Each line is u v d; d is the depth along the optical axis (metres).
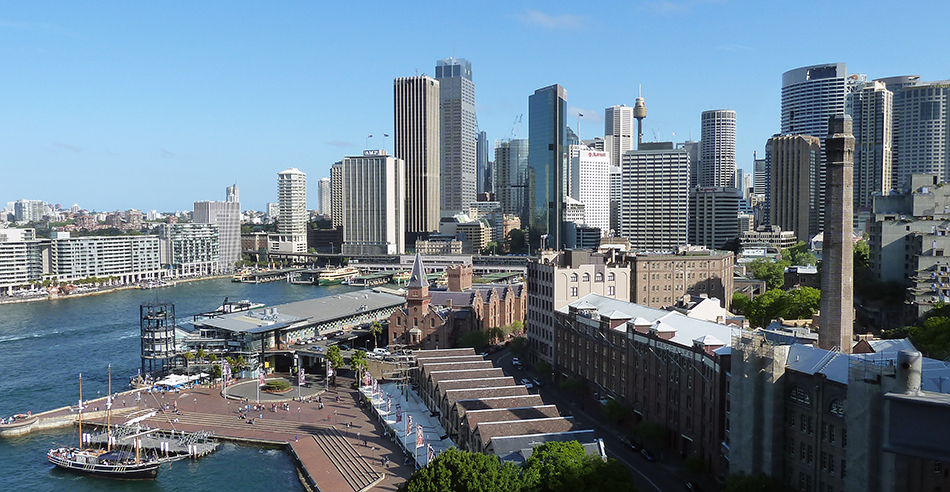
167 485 154.62
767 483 116.94
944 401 85.06
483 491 108.25
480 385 188.12
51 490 153.12
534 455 120.62
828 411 111.94
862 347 153.38
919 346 169.62
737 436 124.88
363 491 145.00
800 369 119.25
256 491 151.00
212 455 173.00
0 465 167.50
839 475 109.38
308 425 191.75
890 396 89.06
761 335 132.50
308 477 156.62
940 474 98.44
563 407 196.12
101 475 160.62
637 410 172.75
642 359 170.38
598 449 129.25
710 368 140.38
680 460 152.00
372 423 192.38
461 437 160.88
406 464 160.50
